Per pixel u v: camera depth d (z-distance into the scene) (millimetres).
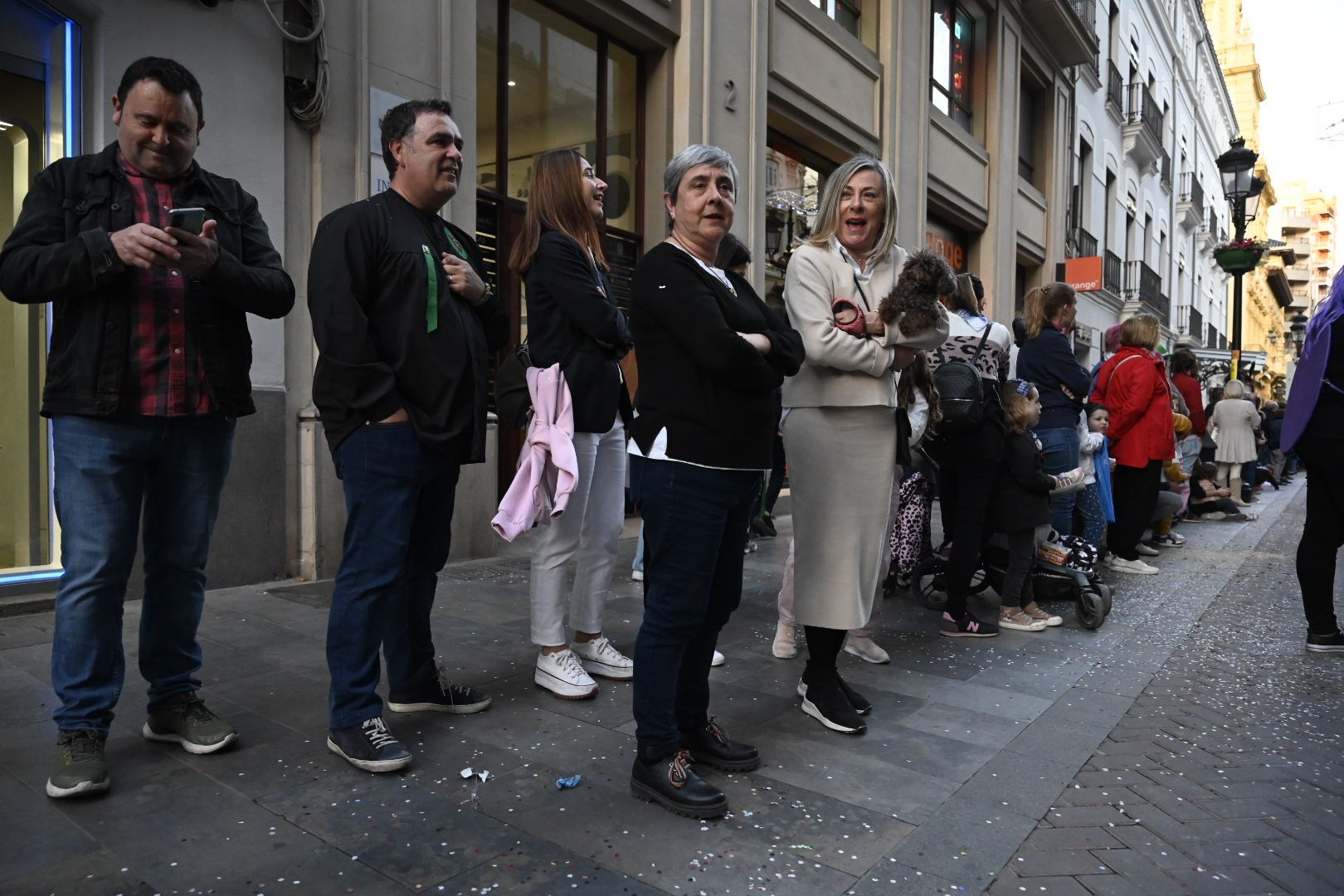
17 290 2166
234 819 2172
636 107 7938
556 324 3041
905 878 1993
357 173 5254
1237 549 7496
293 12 4934
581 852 2057
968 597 5020
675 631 2295
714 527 2283
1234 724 3119
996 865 2064
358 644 2514
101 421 2287
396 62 5434
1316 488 4137
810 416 2924
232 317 2521
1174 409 7738
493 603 4527
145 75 2271
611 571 3467
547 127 7047
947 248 13703
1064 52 16500
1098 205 20062
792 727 2945
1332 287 4117
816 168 10570
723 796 2273
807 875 1988
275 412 4836
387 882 1907
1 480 4254
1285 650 4137
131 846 2025
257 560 4785
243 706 2941
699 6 7816
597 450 3338
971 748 2801
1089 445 5527
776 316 2562
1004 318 14711
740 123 8336
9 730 2662
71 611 2291
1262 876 2068
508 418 3107
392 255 2520
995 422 4062
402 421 2539
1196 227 32188
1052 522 5262
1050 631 4445
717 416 2240
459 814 2232
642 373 2369
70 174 2295
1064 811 2383
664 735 2312
